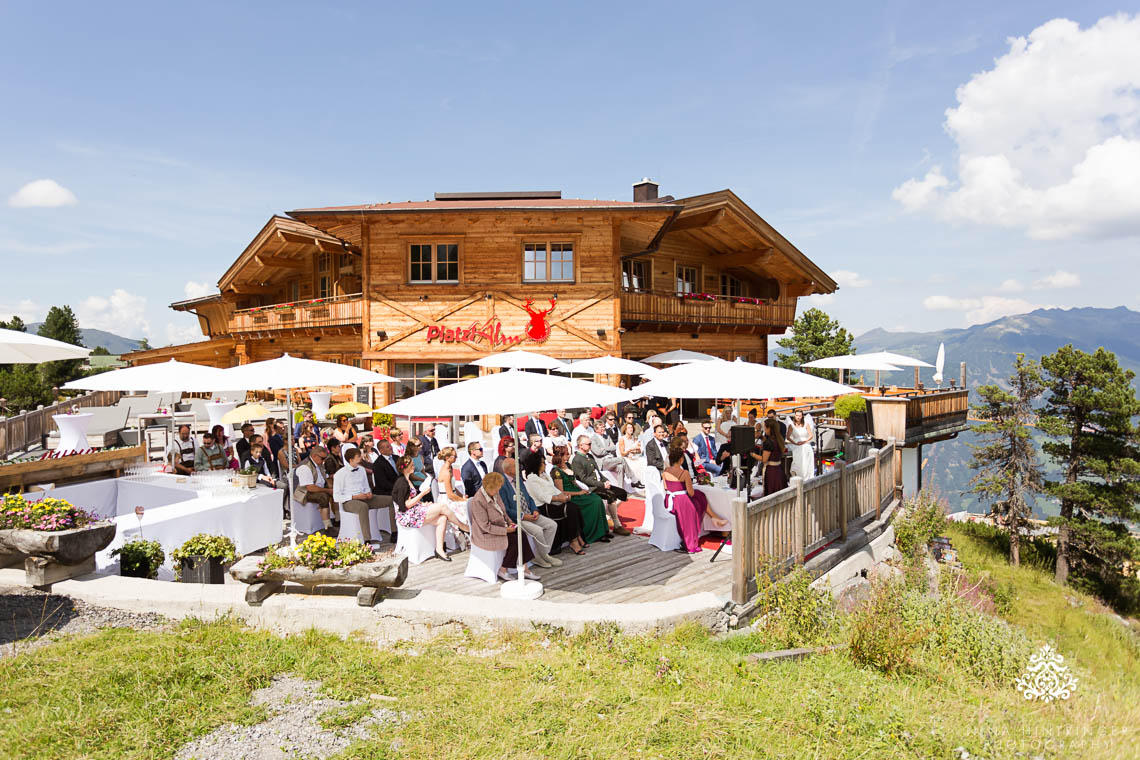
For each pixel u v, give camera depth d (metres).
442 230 18.92
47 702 4.29
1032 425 24.70
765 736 4.19
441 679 4.84
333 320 20.67
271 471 10.39
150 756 3.76
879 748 4.19
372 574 5.78
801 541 7.59
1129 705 6.40
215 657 5.05
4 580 6.27
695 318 22.86
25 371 29.80
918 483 19.59
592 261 18.94
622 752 3.93
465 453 11.82
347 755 3.82
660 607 6.01
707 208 21.61
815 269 26.97
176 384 9.02
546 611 5.81
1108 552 23.28
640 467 11.38
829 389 8.03
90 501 8.86
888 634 6.18
